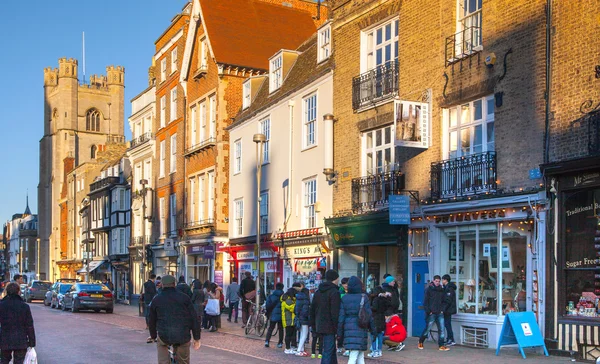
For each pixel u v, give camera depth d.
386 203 19.62
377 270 21.44
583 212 13.68
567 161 13.63
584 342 13.38
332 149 22.72
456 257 17.19
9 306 10.38
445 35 17.84
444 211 17.16
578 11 14.04
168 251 38.66
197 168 36.34
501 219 15.54
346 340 10.98
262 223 28.58
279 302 17.31
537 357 13.75
